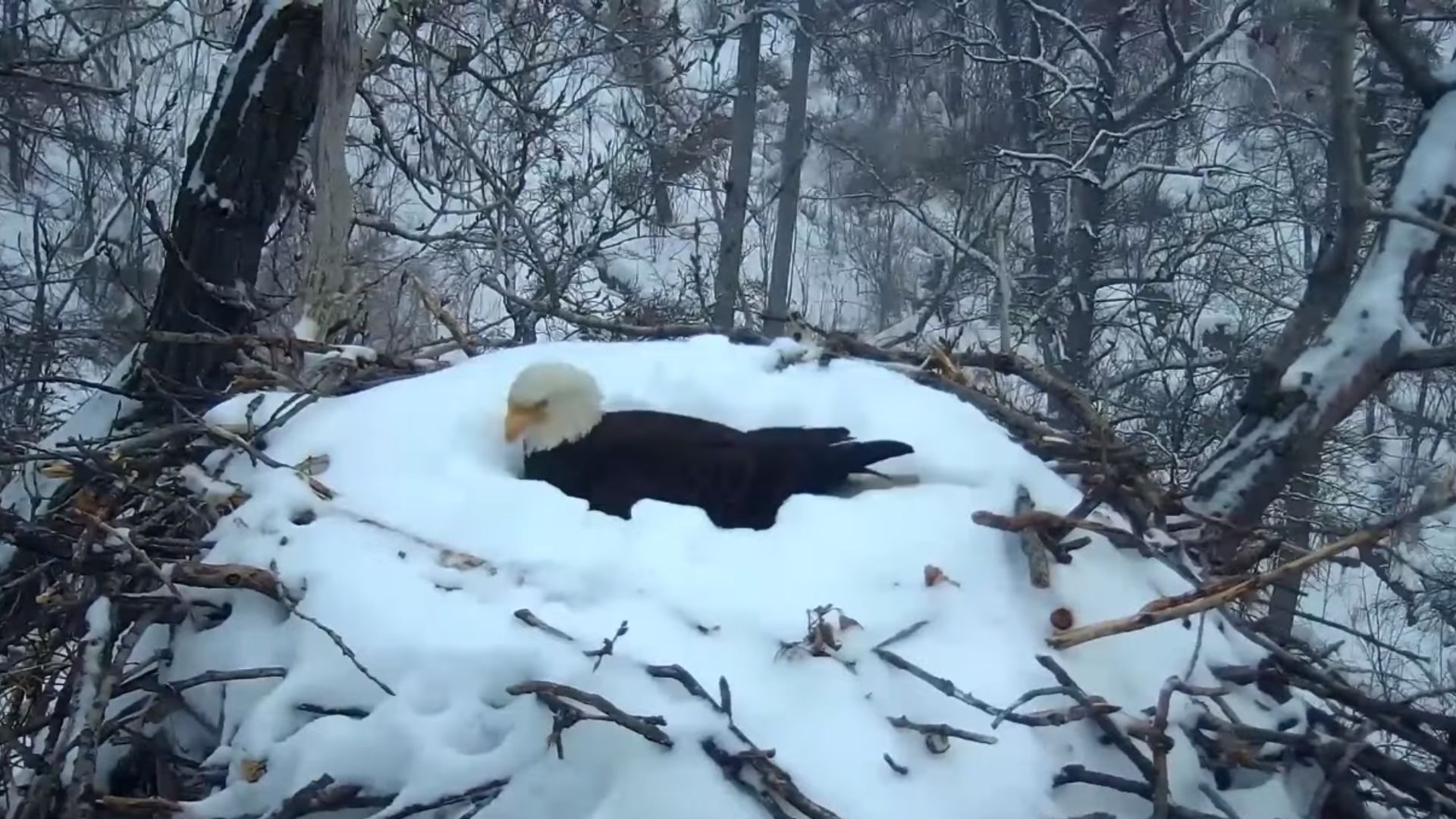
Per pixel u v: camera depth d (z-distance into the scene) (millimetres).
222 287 6547
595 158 15109
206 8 13078
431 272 13391
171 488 4191
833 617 3312
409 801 2969
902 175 15797
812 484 4297
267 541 3561
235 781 3137
